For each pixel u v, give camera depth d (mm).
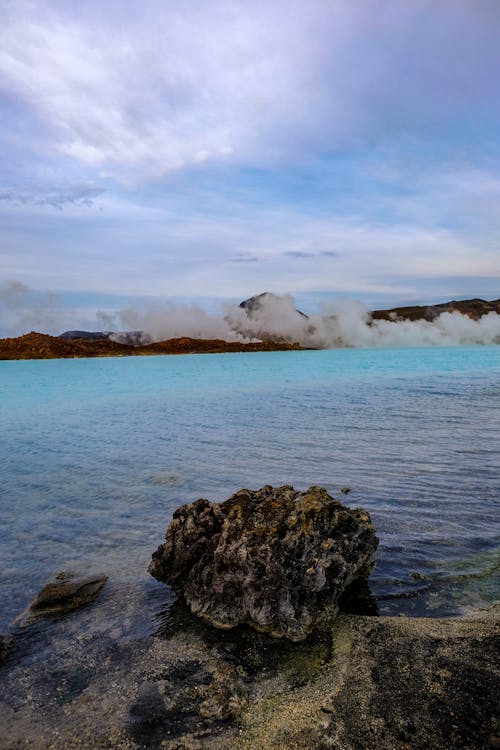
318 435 21922
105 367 109812
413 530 10719
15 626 7434
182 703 5578
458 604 7676
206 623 7414
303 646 6715
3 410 35344
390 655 6289
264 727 5117
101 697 5742
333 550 7863
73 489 14898
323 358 117688
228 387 48719
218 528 8758
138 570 9375
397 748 4688
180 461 18047
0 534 11336
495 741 4707
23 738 5094
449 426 23094
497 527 10789
